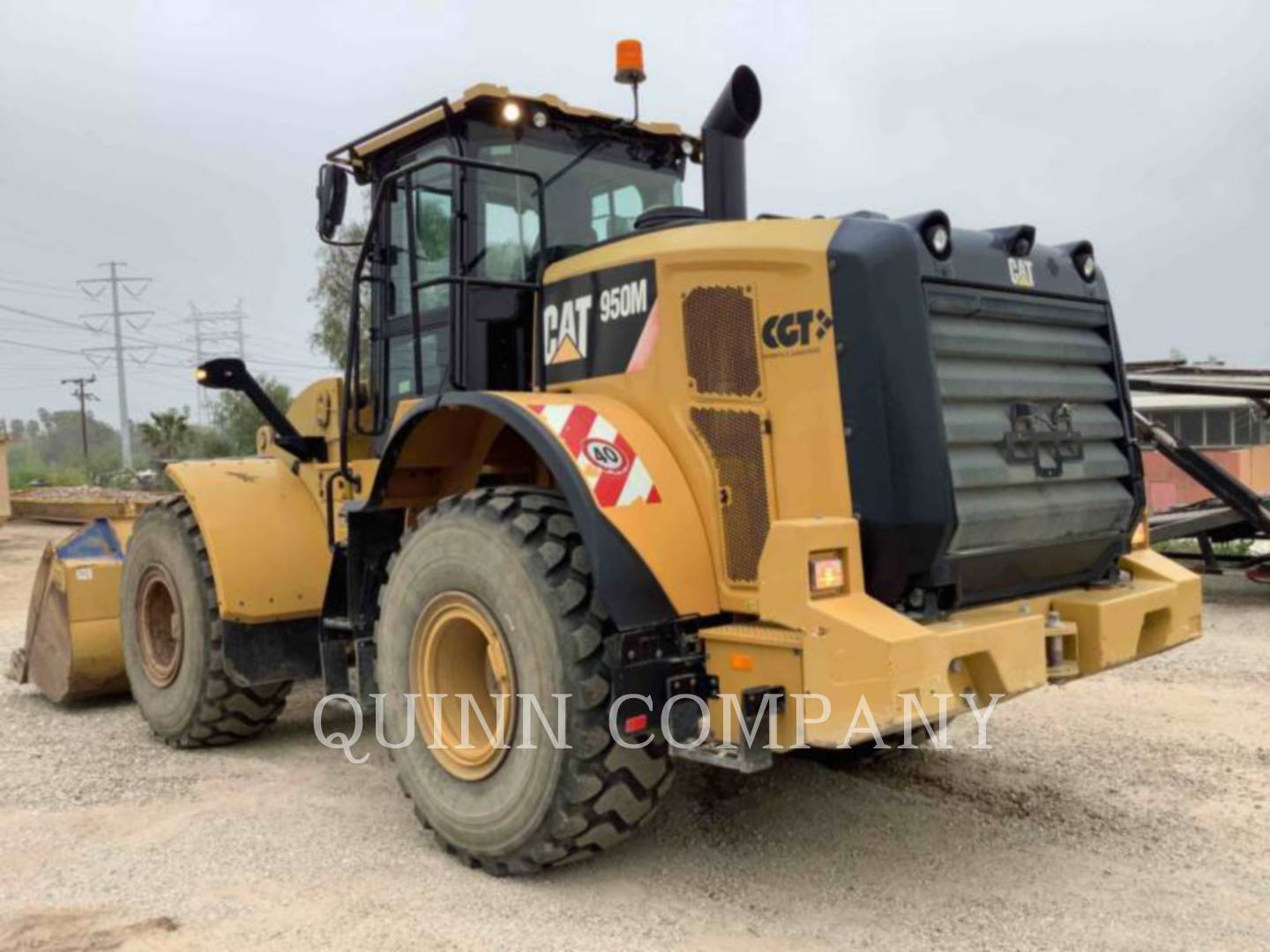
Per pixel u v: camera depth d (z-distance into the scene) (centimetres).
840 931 321
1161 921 325
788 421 345
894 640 298
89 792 463
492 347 447
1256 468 2064
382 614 412
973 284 349
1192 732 525
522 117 455
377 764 505
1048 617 360
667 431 371
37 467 4181
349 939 318
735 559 355
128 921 330
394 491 445
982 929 321
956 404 343
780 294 347
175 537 538
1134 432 426
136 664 570
